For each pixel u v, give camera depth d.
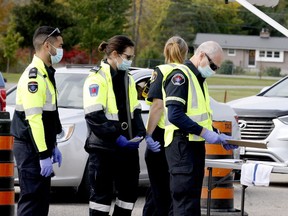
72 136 16.12
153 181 12.93
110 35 116.88
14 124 11.43
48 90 11.30
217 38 162.50
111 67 11.84
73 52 116.69
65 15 114.12
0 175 12.24
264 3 14.07
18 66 115.12
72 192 18.02
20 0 122.81
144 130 12.07
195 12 154.75
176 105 10.85
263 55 169.38
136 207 16.50
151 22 146.75
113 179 12.05
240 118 21.27
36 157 11.32
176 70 11.02
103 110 11.64
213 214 14.60
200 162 11.17
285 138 20.64
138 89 17.23
